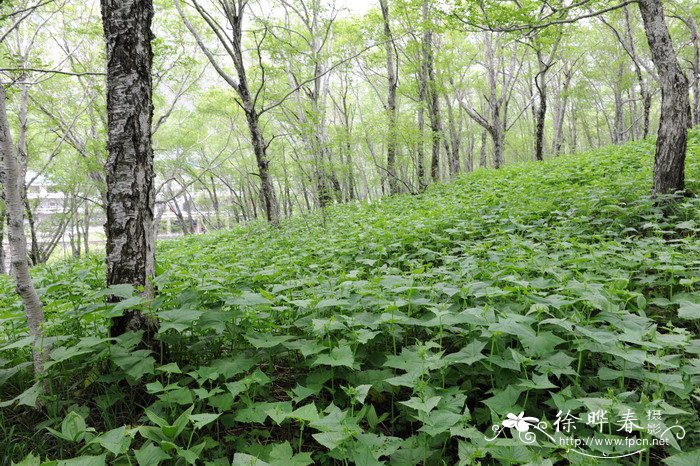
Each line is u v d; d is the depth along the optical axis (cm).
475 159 4512
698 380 239
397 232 675
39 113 1662
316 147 1236
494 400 232
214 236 1490
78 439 222
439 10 855
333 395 277
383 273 500
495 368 274
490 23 778
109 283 328
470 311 277
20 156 1339
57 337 290
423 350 256
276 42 1337
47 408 281
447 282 404
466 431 206
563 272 391
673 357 249
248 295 305
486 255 502
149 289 338
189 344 335
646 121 1839
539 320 275
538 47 1484
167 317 284
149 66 339
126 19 322
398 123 1473
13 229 298
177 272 461
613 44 2417
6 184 294
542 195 805
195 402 269
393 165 1548
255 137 1089
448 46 1694
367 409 269
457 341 319
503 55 2203
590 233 591
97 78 1544
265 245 878
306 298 376
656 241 484
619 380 269
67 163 2125
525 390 256
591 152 1503
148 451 207
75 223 2878
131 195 326
